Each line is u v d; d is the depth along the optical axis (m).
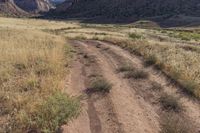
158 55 18.19
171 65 15.03
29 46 19.92
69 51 22.44
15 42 21.34
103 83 11.41
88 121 8.17
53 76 11.77
